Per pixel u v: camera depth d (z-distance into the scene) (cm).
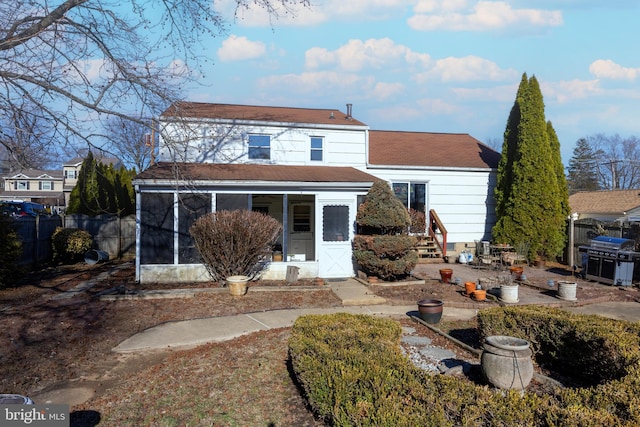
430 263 1662
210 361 613
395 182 1755
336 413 361
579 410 313
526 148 1681
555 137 1816
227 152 1477
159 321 857
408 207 1772
